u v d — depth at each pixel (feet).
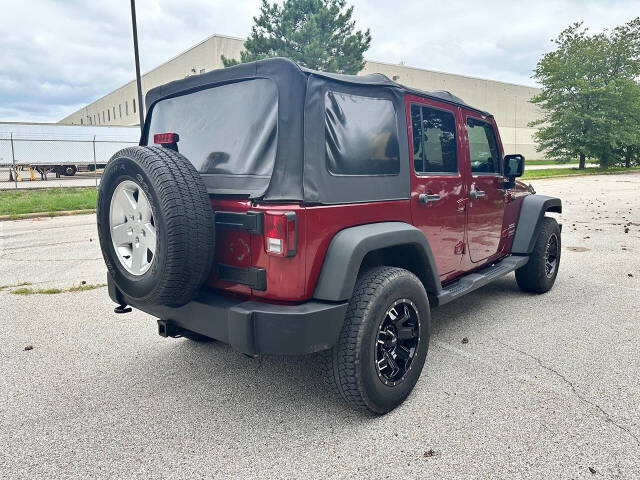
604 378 10.61
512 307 15.75
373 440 8.39
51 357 12.12
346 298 8.13
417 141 10.67
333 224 8.41
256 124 8.63
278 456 7.98
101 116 237.45
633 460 7.73
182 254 7.82
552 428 8.66
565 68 108.27
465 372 10.98
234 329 7.96
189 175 8.11
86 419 9.21
